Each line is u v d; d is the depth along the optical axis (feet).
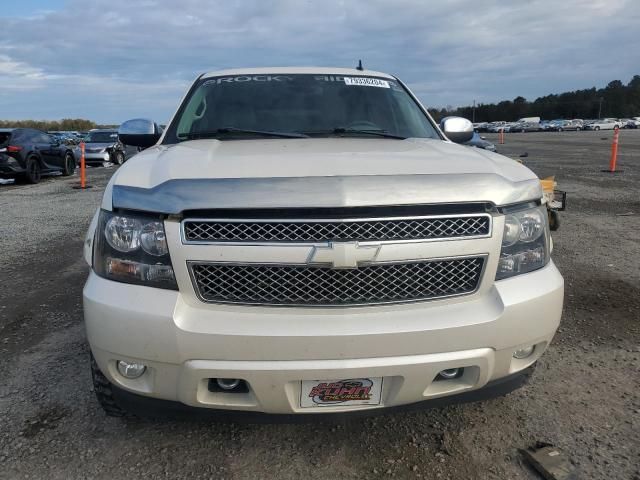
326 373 6.35
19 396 9.37
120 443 8.09
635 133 193.57
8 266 17.97
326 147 8.71
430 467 7.55
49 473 7.42
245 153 7.99
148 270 6.57
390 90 12.29
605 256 18.49
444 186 6.59
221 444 8.09
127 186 6.90
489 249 6.72
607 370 10.30
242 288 6.45
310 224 6.27
